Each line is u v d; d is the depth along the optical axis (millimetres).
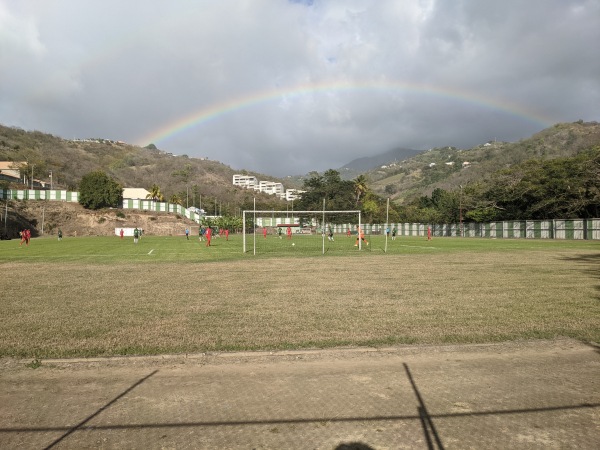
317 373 6102
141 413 4883
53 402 5211
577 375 5965
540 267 20141
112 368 6402
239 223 94125
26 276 17938
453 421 4641
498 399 5184
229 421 4672
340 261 24844
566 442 4195
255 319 9422
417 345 7367
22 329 8617
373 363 6512
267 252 33688
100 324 9023
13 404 5164
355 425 4562
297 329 8492
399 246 41562
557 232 56969
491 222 69875
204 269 20750
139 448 4141
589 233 52875
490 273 17844
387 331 8273
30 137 155375
